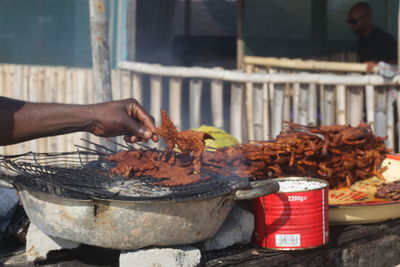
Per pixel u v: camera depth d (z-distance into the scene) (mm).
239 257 2137
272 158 2658
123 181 1977
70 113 2074
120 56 6289
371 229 2553
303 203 2156
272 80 4852
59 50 7031
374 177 3111
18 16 6953
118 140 4031
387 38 6504
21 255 2213
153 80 5234
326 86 4781
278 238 2176
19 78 5594
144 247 1954
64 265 2102
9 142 2039
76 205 1814
